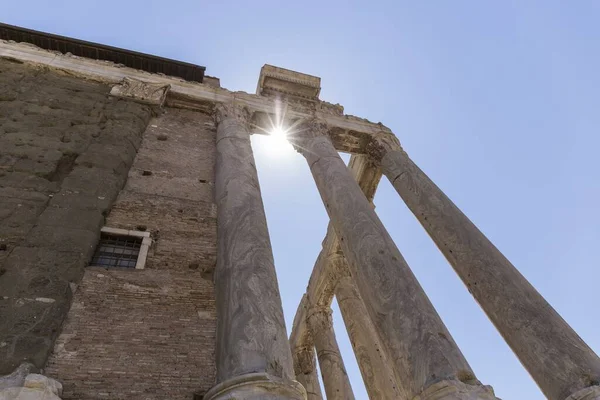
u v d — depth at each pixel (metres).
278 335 6.99
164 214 10.68
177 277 9.01
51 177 10.64
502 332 9.58
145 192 11.34
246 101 17.23
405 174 15.48
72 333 7.17
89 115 13.59
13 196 9.56
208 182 12.59
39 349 6.58
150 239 9.82
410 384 7.77
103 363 6.84
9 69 14.66
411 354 8.09
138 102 15.01
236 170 12.10
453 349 8.05
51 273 7.91
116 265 9.18
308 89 19.11
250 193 11.08
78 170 10.90
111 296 8.09
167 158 13.09
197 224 10.62
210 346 7.62
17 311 7.03
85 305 7.73
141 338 7.44
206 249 9.96
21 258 8.01
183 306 8.33
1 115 12.34
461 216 12.66
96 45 18.88
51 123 12.63
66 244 8.63
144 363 7.02
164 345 7.43
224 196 11.06
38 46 17.70
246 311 7.28
